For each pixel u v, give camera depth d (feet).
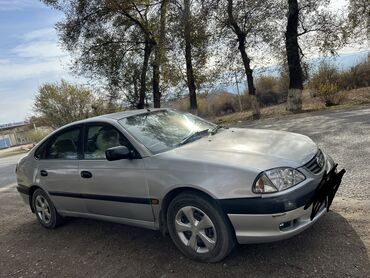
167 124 15.33
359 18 57.88
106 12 66.69
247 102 101.60
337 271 10.34
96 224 17.67
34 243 16.67
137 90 74.79
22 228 19.29
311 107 62.69
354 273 10.12
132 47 71.67
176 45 62.80
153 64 68.13
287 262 11.24
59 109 116.06
